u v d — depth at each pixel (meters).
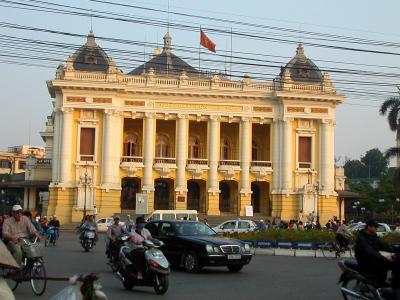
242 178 75.38
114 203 71.75
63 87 70.88
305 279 23.25
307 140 76.25
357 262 15.33
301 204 74.12
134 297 18.06
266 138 80.62
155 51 81.19
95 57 72.94
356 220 84.38
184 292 19.14
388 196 96.69
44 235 45.72
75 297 8.91
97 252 37.62
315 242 37.53
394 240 38.31
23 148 157.12
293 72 76.50
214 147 74.81
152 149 73.75
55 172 71.50
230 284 21.28
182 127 74.19
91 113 72.12
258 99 75.69
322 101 75.56
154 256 18.86
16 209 18.59
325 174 75.44
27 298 17.50
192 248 25.00
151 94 73.50
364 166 176.75
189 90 73.81
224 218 71.62
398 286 14.38
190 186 78.81
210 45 64.19
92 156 71.81
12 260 10.08
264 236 39.28
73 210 70.12
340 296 18.58
